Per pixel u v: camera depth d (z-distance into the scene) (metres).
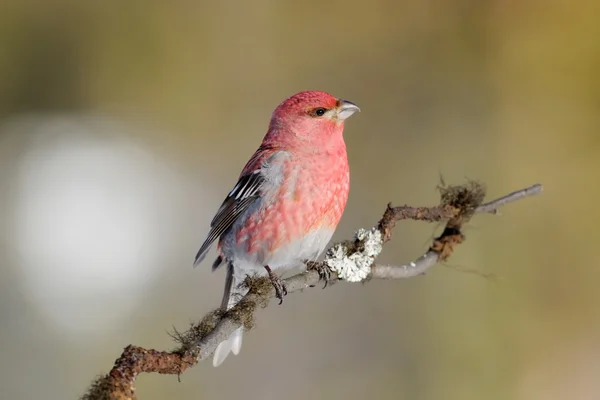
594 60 14.13
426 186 14.12
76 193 14.89
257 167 7.04
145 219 14.57
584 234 11.85
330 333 11.66
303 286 5.66
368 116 15.23
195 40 16.66
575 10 14.34
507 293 11.27
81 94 16.75
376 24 15.92
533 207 12.12
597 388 10.77
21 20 16.80
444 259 5.96
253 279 5.45
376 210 13.86
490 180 13.77
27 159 15.62
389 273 5.82
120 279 13.55
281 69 16.39
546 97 14.20
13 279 13.38
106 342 12.49
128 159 15.66
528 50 14.57
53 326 12.70
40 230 14.30
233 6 16.67
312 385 11.34
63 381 11.90
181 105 16.48
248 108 16.44
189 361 4.16
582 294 11.35
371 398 11.16
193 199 15.20
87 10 16.75
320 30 16.23
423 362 11.11
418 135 14.87
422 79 15.32
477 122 14.63
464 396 10.84
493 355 10.91
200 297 13.22
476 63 14.99
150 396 11.05
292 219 6.93
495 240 11.63
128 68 16.70
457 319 11.13
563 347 11.02
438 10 15.45
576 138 13.59
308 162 6.95
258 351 11.59
